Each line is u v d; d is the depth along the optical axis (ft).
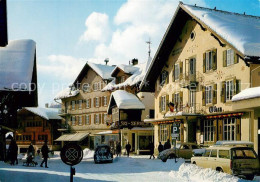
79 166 91.66
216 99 102.12
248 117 88.94
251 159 57.00
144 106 162.09
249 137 88.12
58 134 244.01
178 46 122.62
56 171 72.28
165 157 96.22
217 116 101.04
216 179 52.85
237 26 95.40
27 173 62.95
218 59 101.91
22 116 258.16
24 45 88.84
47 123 244.63
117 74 187.32
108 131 190.39
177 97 122.83
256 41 87.86
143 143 160.56
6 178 53.72
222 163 58.44
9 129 118.01
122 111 161.68
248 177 58.23
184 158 95.04
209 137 105.60
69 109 230.27
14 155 91.66
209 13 105.91
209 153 63.46
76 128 223.10
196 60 112.27
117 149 137.28
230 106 95.66
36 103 116.16
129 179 58.29
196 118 111.65
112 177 61.41
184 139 115.96
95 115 208.13
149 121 138.72
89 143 210.59
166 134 129.59
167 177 61.52
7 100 84.23
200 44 110.63
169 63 128.16
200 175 57.06
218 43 102.27
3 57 83.25
